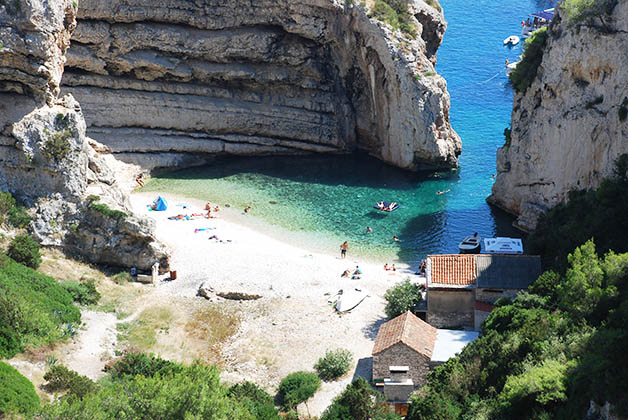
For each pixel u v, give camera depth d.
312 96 145.12
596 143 106.38
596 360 64.94
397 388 80.62
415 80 136.38
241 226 120.44
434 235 120.12
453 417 70.75
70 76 135.62
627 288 76.56
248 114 143.75
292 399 79.88
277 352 89.06
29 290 87.94
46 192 102.44
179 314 95.19
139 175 135.25
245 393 78.69
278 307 97.06
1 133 101.38
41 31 99.31
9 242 97.12
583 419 62.41
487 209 128.00
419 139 138.12
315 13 137.38
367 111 145.75
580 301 77.25
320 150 146.88
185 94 141.00
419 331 84.56
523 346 76.50
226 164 142.50
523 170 121.88
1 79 101.00
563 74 112.00
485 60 191.88
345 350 88.38
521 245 106.44
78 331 87.56
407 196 132.38
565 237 100.69
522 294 88.88
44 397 73.00
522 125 121.88
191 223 120.00
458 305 93.44
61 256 101.31
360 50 140.25
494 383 76.12
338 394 81.75
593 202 101.12
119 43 135.00
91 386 74.69
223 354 88.88
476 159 145.38
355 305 97.00
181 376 70.00
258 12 137.38
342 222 123.69
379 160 145.88
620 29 103.25
